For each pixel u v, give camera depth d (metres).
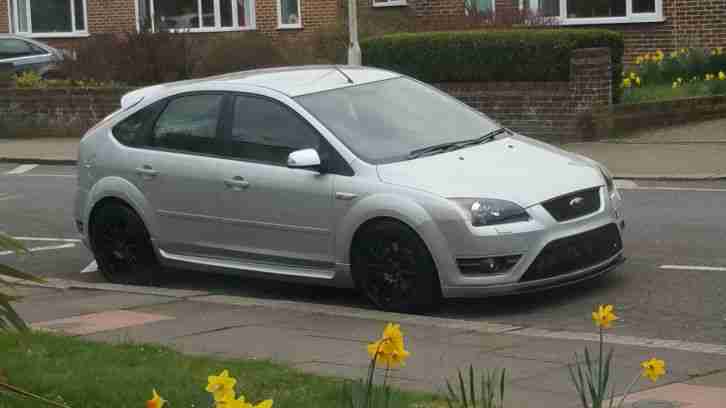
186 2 34.47
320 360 7.75
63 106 26.55
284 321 9.15
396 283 9.53
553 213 9.44
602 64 20.73
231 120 10.61
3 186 18.95
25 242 13.79
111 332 8.76
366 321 9.15
